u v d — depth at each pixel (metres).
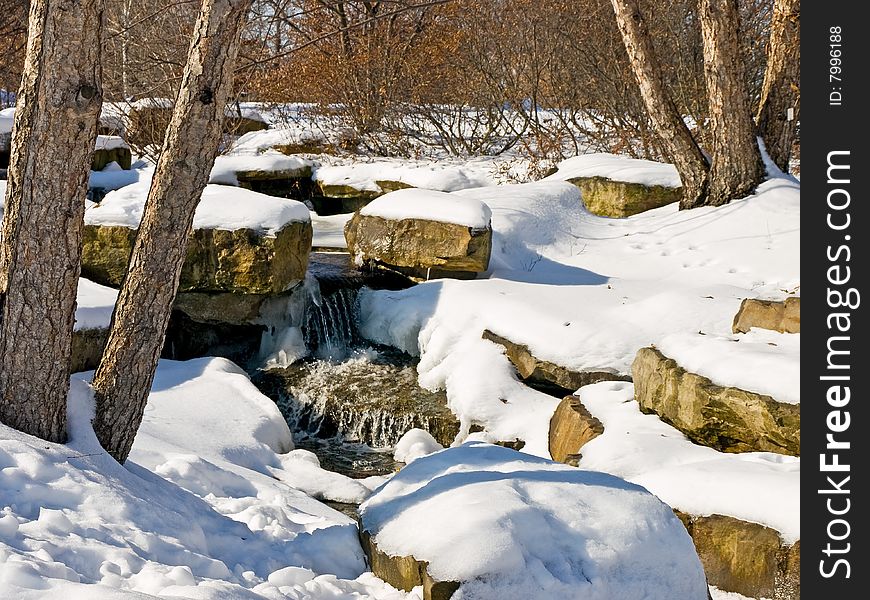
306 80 20.59
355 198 16.59
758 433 6.14
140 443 6.71
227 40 4.59
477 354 9.15
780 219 11.48
